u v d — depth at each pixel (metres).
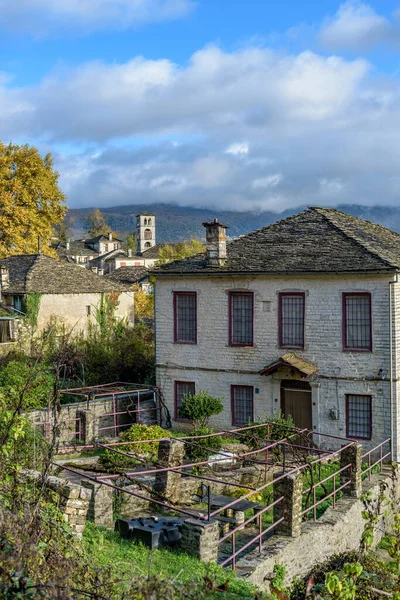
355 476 18.41
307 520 16.52
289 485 14.71
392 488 21.67
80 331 42.50
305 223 28.42
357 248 24.89
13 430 10.45
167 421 28.25
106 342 35.56
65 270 46.16
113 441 22.25
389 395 23.44
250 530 15.94
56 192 60.25
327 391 24.56
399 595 9.35
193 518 13.22
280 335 25.66
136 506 16.22
